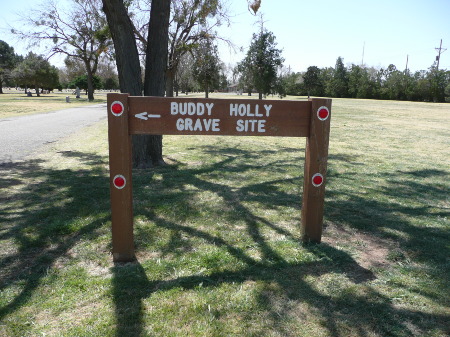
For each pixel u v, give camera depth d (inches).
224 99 133.4
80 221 175.0
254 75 1409.9
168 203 204.4
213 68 1341.0
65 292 114.6
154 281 121.4
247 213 191.0
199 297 111.7
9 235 158.7
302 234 154.6
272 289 116.6
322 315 103.6
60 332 95.9
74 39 1626.5
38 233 160.9
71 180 254.8
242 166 309.1
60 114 922.1
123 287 117.2
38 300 110.3
